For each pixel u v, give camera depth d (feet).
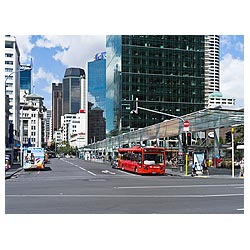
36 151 174.91
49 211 50.96
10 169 179.01
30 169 179.73
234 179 122.52
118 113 354.95
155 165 138.21
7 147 243.60
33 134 582.76
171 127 181.98
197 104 359.05
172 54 357.00
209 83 533.14
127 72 347.77
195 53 362.94
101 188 85.61
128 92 345.92
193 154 140.46
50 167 213.87
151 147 139.44
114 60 377.50
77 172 160.56
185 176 136.87
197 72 362.53
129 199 64.54
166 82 354.33
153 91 351.05
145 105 348.59
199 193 74.90
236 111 140.87
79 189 83.05
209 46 540.52
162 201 61.82
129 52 348.79
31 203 59.06
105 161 349.61
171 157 228.84
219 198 66.28
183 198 66.13
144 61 351.67
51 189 83.10
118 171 169.07
